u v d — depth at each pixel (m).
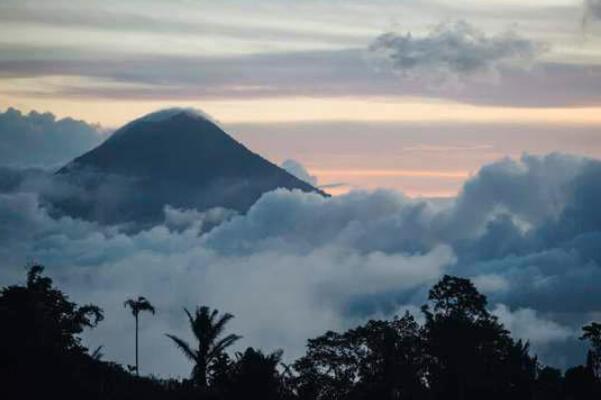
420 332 103.38
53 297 89.94
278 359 76.50
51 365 77.56
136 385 81.81
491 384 97.19
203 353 83.88
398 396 93.94
